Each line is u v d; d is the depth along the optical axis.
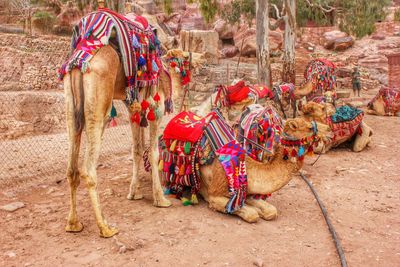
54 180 7.13
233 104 6.84
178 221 5.32
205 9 17.81
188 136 5.72
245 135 6.36
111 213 5.54
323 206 6.10
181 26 37.09
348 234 5.20
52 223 5.21
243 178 5.35
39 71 25.06
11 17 38.69
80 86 4.53
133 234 4.89
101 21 4.84
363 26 26.70
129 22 5.17
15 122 20.83
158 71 5.58
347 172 8.23
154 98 5.58
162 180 6.48
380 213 6.01
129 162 8.49
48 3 39.19
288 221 5.56
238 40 34.22
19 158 8.88
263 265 4.30
